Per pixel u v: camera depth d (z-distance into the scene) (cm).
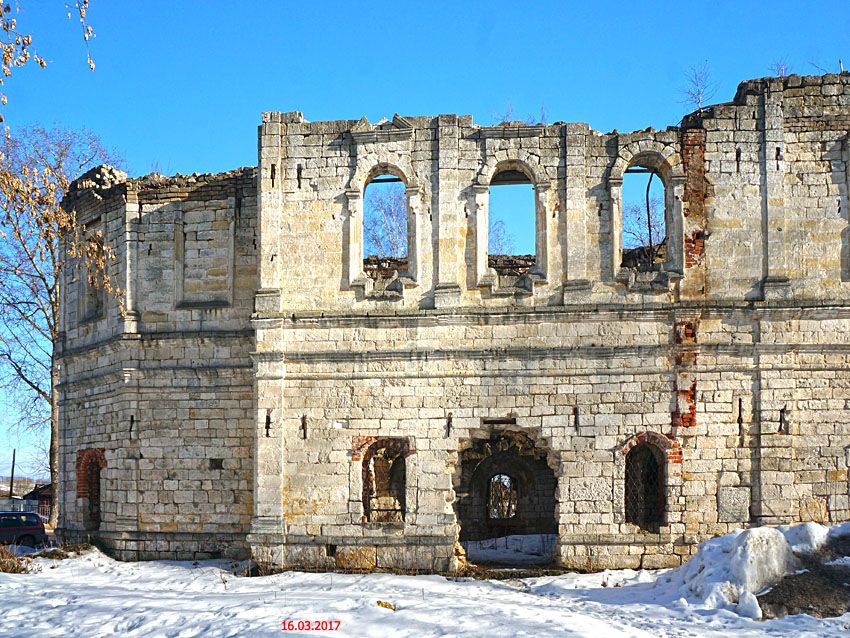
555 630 1995
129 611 2231
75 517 3531
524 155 3003
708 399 2869
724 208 2934
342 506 2920
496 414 2912
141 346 3284
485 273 2970
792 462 2830
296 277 3033
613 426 2880
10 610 2267
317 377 2975
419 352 2934
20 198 2334
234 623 2078
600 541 2838
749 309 2872
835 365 2862
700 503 2836
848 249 2911
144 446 3247
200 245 3325
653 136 2969
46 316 4803
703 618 2158
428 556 2867
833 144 2947
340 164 3059
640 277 2933
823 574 2314
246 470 3181
